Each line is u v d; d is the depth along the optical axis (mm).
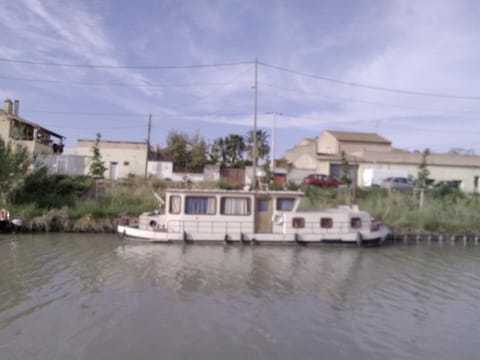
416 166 39031
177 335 7703
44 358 6723
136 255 14602
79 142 36531
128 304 9297
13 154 21266
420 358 7172
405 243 20016
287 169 39250
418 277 12789
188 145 43094
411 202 25953
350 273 12945
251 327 8188
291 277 12125
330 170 39594
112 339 7465
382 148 47750
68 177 25656
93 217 20234
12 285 10523
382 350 7418
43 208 20875
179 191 17016
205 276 11922
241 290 10625
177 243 16922
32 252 14531
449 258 16234
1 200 20641
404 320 8930
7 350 6965
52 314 8586
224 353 7039
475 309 9797
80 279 11227
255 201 17297
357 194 27484
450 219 22891
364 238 17750
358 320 8812
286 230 17344
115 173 36938
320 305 9664
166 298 9781
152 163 37875
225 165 47281
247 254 15336
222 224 17078
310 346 7438
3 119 29328
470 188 39688
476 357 7281
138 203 23594
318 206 24172
